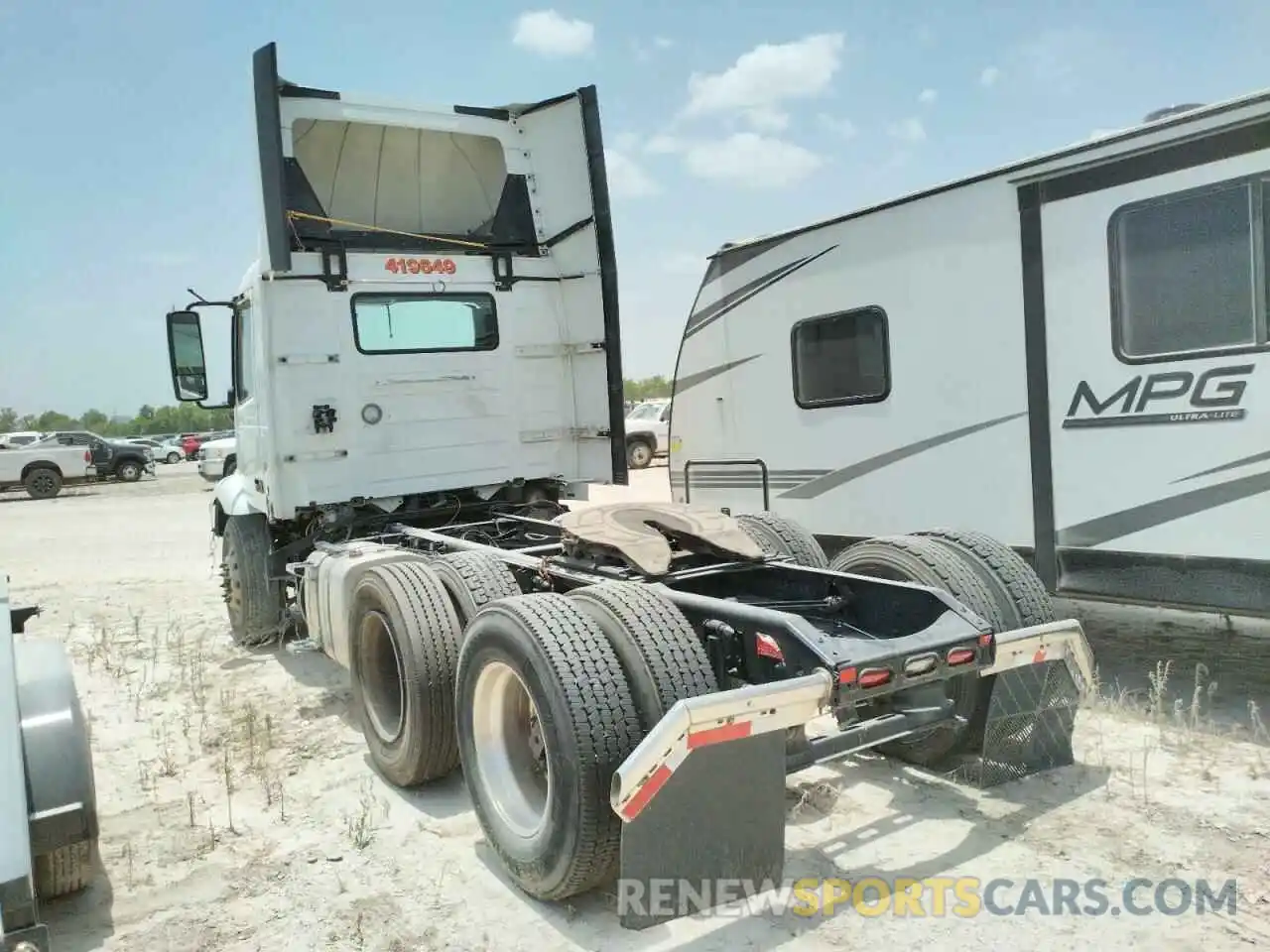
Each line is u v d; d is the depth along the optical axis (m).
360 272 6.00
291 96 5.85
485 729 3.54
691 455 7.74
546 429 6.71
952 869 3.32
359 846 3.74
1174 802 3.73
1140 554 4.91
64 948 3.10
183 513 19.05
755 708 2.79
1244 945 2.81
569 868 2.96
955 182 5.62
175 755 4.86
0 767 2.65
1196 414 4.64
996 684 3.71
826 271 6.49
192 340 7.29
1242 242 4.43
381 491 6.10
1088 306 5.04
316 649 5.59
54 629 8.16
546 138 6.66
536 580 4.58
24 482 24.39
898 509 6.16
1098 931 2.91
